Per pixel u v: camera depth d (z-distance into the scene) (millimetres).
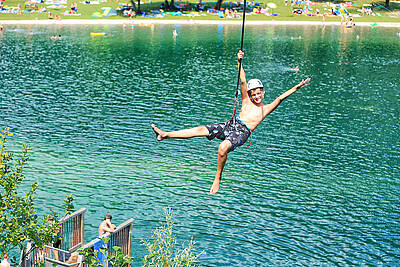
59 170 27500
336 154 31344
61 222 16938
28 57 66812
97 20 110375
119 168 28141
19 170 13914
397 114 41125
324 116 40500
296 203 24359
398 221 22766
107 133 34688
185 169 28391
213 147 32594
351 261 19531
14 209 13539
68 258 17031
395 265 19281
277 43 84500
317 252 20125
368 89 50875
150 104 43219
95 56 68875
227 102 44094
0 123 36375
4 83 50875
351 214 23344
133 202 23922
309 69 61469
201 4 127250
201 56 70438
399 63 66500
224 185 26281
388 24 114438
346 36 95250
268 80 54344
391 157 30859
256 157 30609
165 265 16656
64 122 37219
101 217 22281
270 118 39719
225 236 21141
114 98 45375
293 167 29031
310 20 117500
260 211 23453
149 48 77062
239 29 103688
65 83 51531
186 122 37562
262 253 19938
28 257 14797
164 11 121688
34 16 110688
